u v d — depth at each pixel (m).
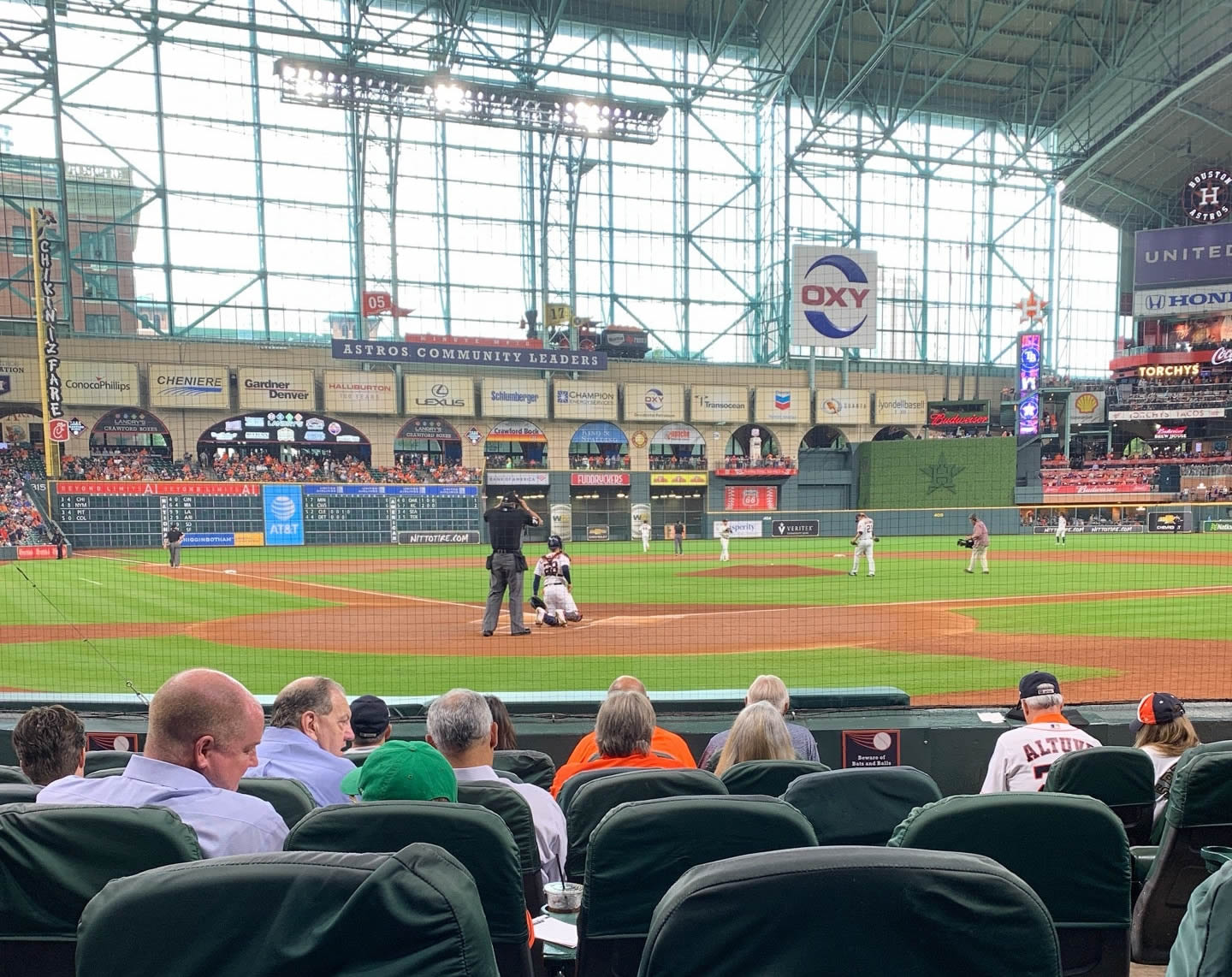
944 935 0.97
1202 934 1.01
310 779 3.17
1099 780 3.27
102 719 5.48
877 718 5.47
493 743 3.99
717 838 1.89
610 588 16.55
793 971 0.96
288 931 0.96
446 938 0.94
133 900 1.00
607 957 1.95
